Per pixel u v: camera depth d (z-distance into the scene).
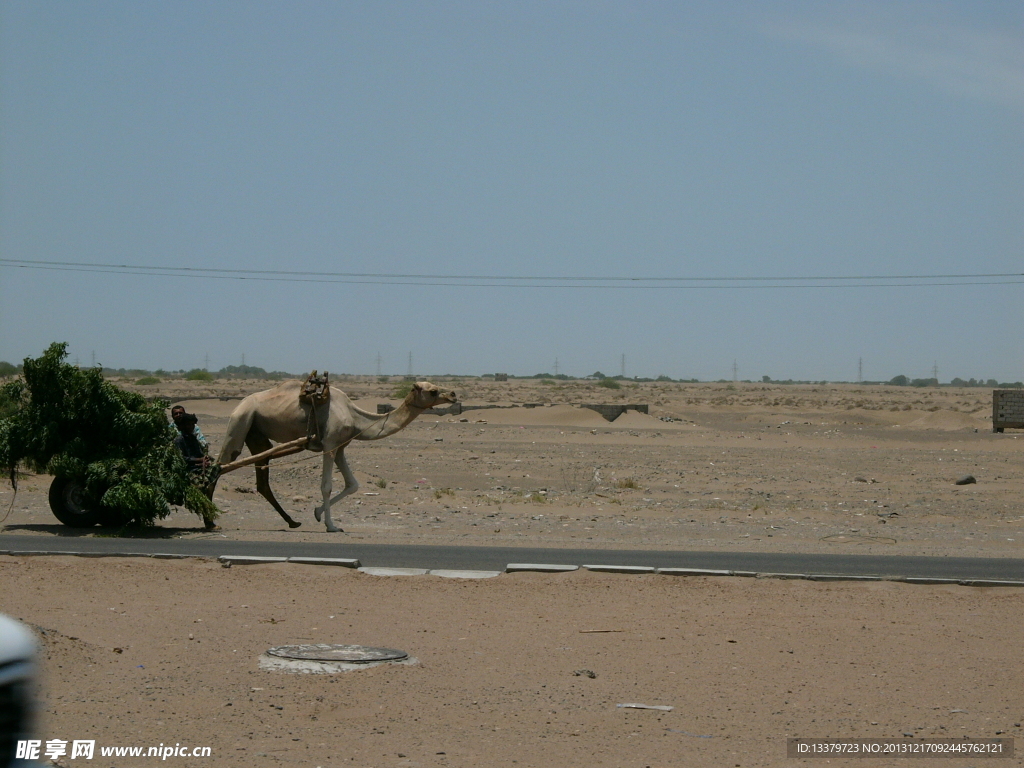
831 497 37.59
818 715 10.45
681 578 17.20
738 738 9.70
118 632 13.12
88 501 23.41
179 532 23.19
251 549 20.03
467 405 92.31
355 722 9.83
